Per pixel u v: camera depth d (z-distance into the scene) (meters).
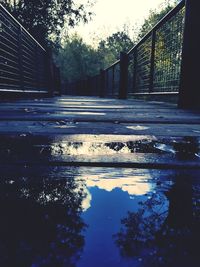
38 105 4.14
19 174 0.77
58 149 1.09
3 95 4.92
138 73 8.29
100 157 0.97
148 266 0.34
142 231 0.43
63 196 0.59
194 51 3.84
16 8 14.12
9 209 0.51
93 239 0.40
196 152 1.08
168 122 2.14
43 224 0.45
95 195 0.60
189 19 3.75
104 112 3.09
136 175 0.77
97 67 34.50
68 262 0.34
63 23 15.77
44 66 10.03
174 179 0.74
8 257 0.35
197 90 3.92
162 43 5.61
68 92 32.00
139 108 3.96
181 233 0.42
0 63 4.82
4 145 1.16
